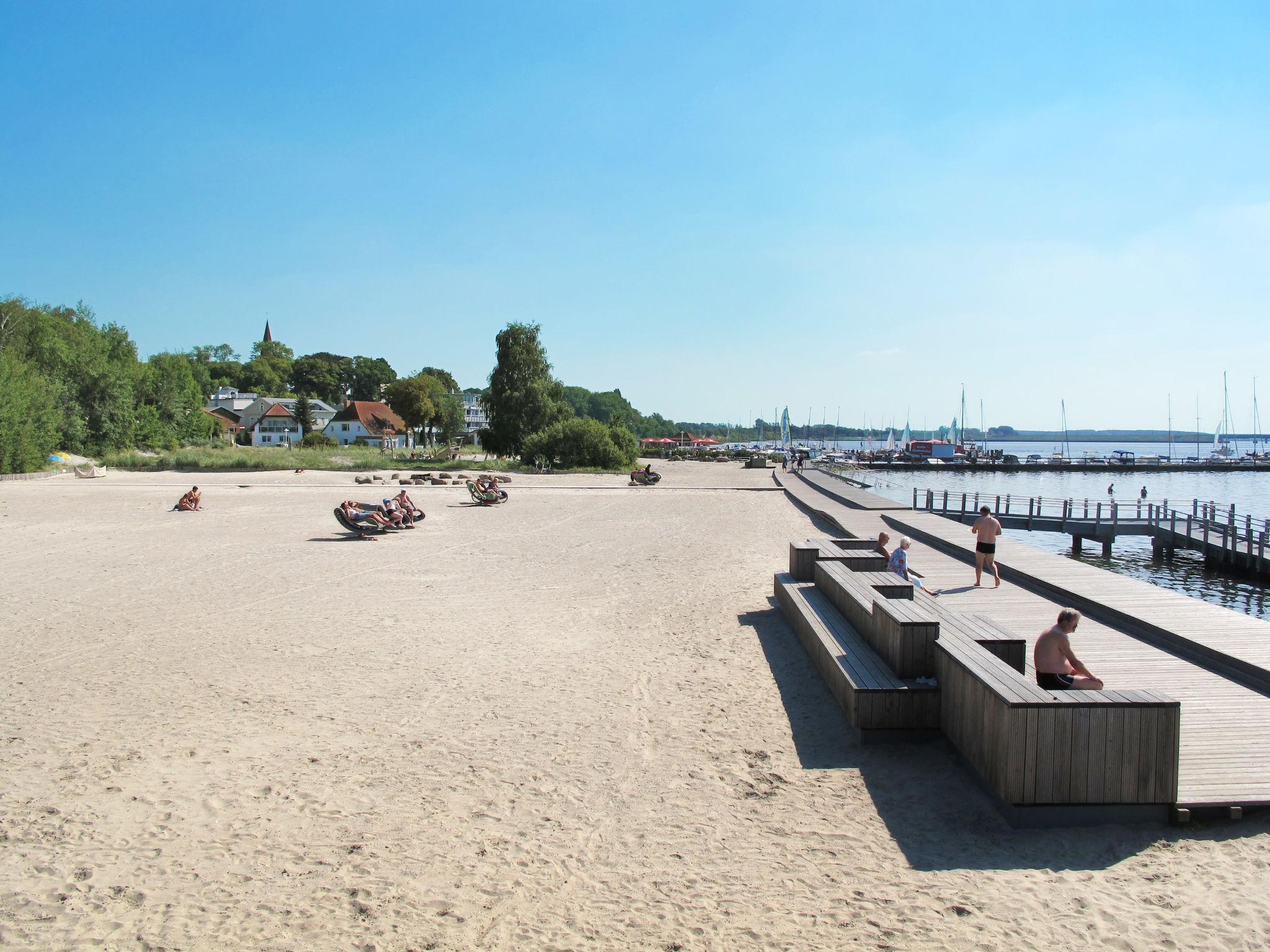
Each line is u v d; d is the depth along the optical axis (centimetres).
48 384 5553
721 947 416
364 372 17275
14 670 926
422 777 637
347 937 428
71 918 445
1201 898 453
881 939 420
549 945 420
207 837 541
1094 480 8175
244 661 971
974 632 746
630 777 640
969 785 609
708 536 2281
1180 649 952
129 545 1970
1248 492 6625
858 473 8869
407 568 1680
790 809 580
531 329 7519
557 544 2073
